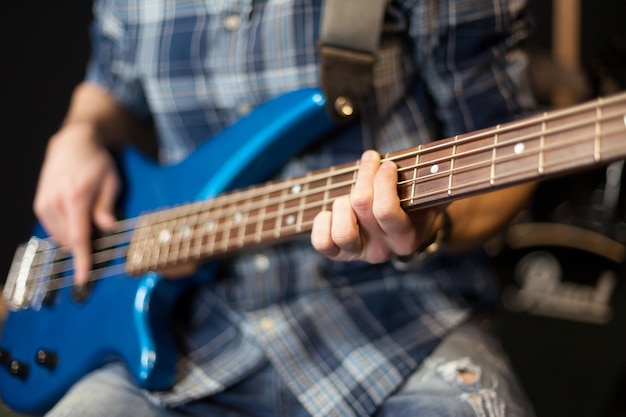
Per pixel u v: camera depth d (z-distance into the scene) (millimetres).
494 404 893
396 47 977
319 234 789
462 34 941
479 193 722
